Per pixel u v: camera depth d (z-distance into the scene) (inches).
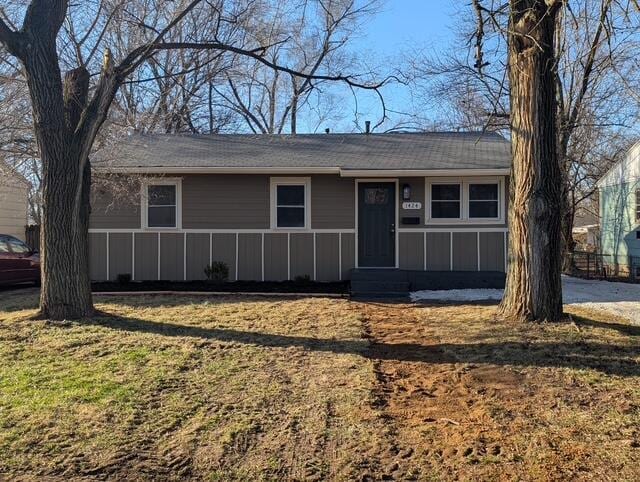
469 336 294.2
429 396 207.5
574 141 869.2
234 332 302.5
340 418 183.8
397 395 208.5
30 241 812.6
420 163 513.7
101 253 530.3
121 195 523.2
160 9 396.2
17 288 565.3
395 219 521.7
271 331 306.3
